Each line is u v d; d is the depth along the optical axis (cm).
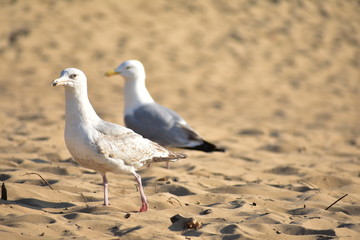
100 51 2823
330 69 2928
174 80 2575
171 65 2766
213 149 1043
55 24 3027
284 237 598
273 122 1859
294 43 3197
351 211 733
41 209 656
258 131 1581
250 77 2722
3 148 1065
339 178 959
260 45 3127
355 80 2806
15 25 2950
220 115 1962
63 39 2888
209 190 818
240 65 2877
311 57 3048
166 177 889
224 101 2270
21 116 1631
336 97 2481
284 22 3425
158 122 1034
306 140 1504
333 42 3262
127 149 669
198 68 2772
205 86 2527
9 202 664
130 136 680
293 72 2848
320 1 3734
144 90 1069
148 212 661
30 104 1981
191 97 2309
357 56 3139
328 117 2045
